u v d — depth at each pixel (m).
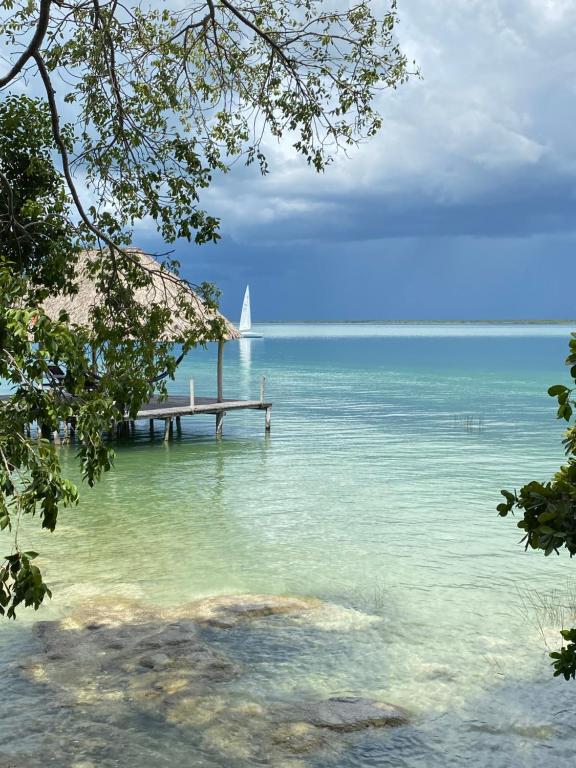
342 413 31.59
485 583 10.29
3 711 6.75
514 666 7.70
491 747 6.21
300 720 6.54
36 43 7.59
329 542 12.39
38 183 12.17
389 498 15.74
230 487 17.08
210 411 24.73
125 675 7.40
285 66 9.19
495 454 21.19
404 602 9.57
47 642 8.18
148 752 6.11
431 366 62.44
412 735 6.38
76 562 11.26
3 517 4.52
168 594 9.86
